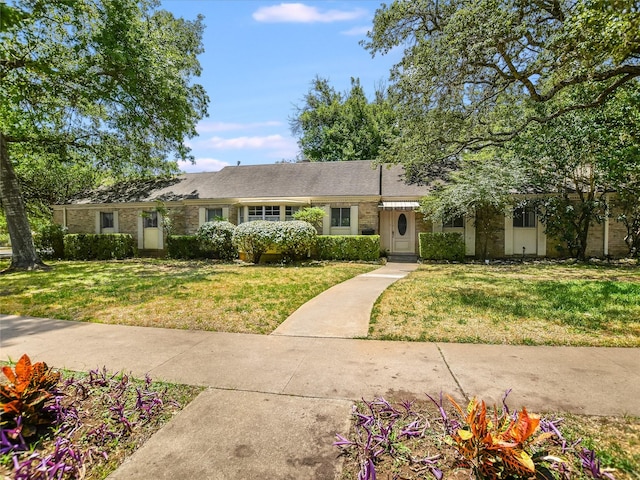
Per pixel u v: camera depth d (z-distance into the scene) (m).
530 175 13.55
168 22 15.18
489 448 1.93
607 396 2.87
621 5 4.86
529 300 6.39
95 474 2.04
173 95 13.26
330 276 9.73
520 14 6.80
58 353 3.98
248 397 2.92
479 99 9.59
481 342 4.26
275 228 13.02
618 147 11.18
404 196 15.15
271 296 6.98
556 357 3.75
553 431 2.25
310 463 2.10
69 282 9.10
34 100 13.13
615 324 4.89
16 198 12.47
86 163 17.92
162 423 2.55
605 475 1.92
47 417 2.57
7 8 3.04
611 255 13.76
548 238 14.44
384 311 5.77
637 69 6.67
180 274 10.44
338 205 15.77
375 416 2.55
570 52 6.12
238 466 2.07
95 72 12.02
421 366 3.54
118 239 16.70
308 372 3.42
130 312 5.85
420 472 2.03
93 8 10.90
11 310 6.06
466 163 15.45
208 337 4.56
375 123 28.58
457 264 13.22
